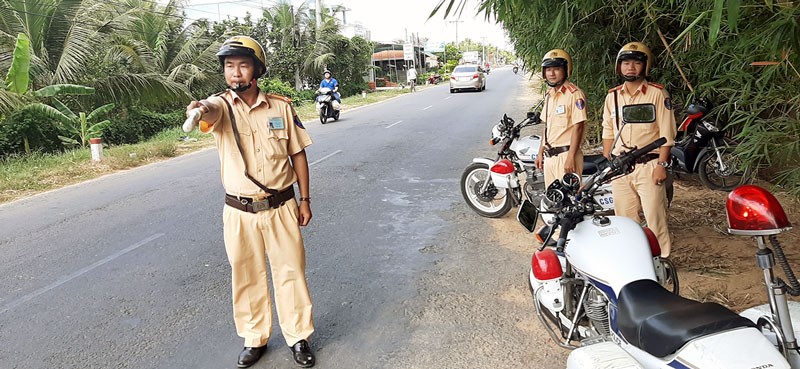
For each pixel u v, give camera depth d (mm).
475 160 6074
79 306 4137
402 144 11078
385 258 4914
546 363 3166
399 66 46281
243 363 3260
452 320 3721
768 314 2373
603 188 4707
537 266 2912
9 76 11000
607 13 5723
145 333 3697
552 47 6488
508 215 6031
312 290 4289
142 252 5262
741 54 4102
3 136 11648
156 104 16047
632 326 2236
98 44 14523
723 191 6387
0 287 4539
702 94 5664
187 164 10297
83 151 11797
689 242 4742
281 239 3176
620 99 4051
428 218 6051
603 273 2529
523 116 14969
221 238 5590
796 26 2973
